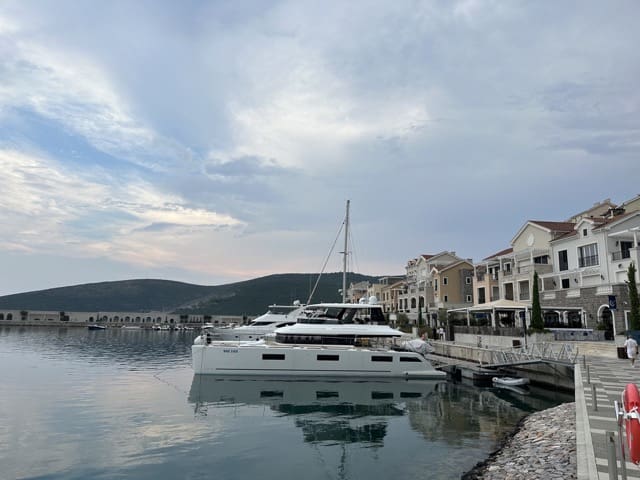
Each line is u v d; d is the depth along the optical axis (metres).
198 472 11.68
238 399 21.94
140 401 21.03
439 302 67.56
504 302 37.12
